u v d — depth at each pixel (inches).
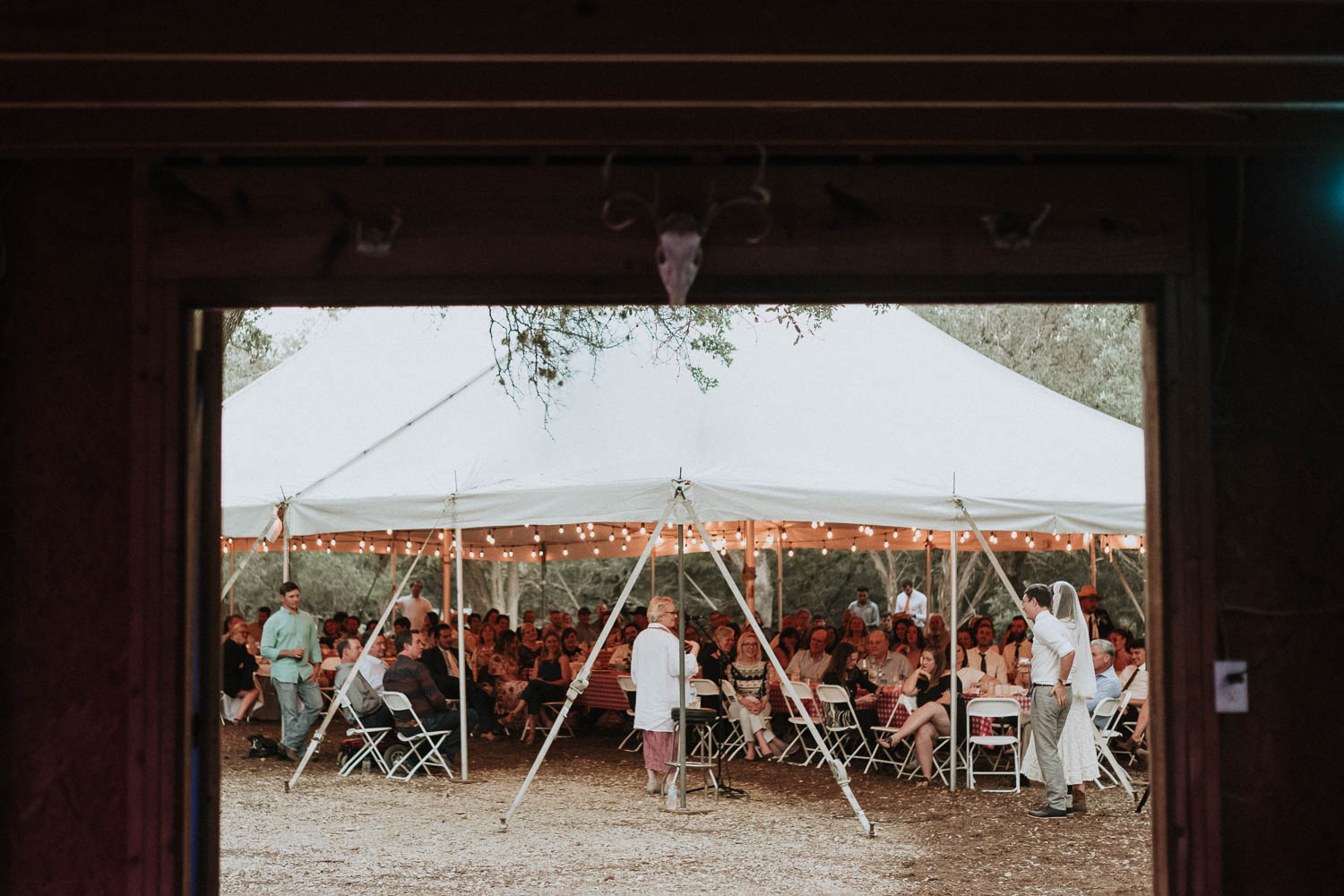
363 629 673.0
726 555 1057.5
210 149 138.6
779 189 147.7
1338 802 147.9
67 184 148.9
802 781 402.0
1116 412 746.2
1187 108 125.0
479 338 524.7
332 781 407.5
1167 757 147.6
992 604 999.0
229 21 106.6
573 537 700.0
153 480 146.1
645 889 258.1
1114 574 935.7
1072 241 148.4
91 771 145.9
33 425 147.7
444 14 108.0
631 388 424.2
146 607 145.1
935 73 121.1
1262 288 151.7
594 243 147.0
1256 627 149.3
